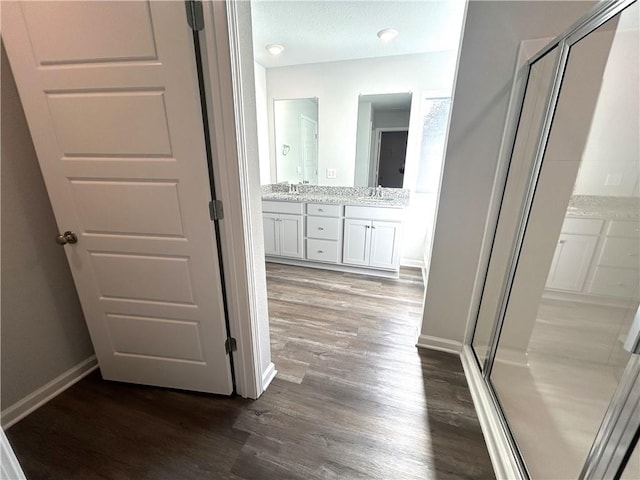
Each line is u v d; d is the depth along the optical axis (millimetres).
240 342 1414
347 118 3352
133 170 1175
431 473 1150
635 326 707
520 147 1478
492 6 1370
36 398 1434
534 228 1495
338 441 1273
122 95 1081
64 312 1545
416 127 3186
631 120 1335
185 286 1334
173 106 1062
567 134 1363
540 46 1354
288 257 3484
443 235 1738
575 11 1294
